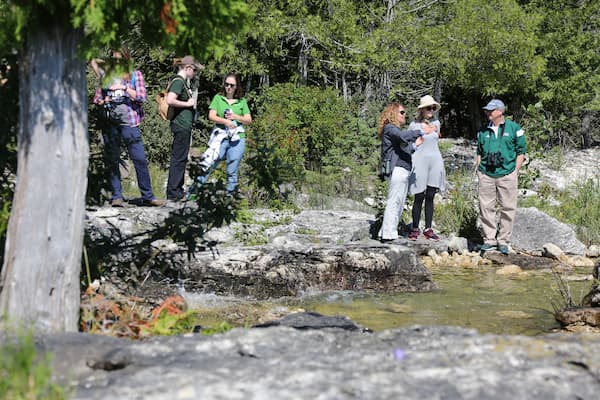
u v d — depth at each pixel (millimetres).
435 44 21828
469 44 23000
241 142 9703
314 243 9148
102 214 8031
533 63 24875
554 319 6703
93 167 5828
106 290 5039
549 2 28359
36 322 3551
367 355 2908
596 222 12305
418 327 3320
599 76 27391
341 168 14500
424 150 10398
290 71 25625
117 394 2494
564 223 11945
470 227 11539
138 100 8711
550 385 2607
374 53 21031
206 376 2660
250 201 10828
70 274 3725
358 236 10133
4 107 5129
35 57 3643
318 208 12266
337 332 3285
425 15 23391
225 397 2445
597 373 2723
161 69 20578
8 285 3643
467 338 3080
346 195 13641
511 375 2688
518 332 6211
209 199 5605
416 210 10547
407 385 2572
